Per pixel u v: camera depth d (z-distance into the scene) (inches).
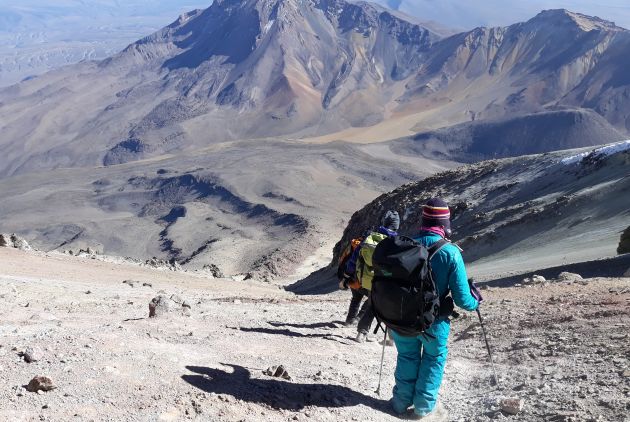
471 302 236.4
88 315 432.8
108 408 196.2
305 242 7554.1
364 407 245.8
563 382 256.7
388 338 392.5
